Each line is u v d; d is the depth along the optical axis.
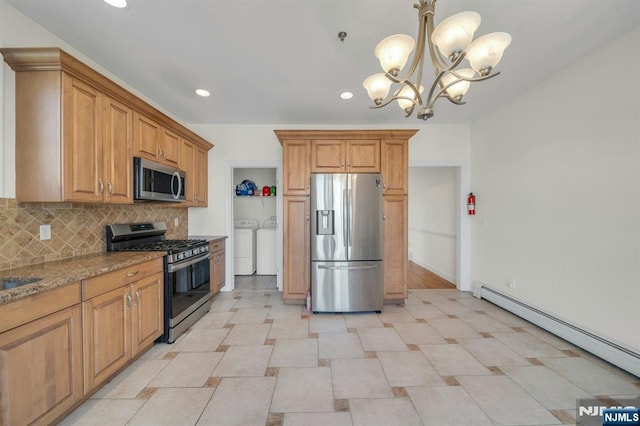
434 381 1.96
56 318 1.47
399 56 1.43
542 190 2.84
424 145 4.18
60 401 1.49
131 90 2.92
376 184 3.32
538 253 2.90
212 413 1.66
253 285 4.53
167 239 3.55
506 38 1.34
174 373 2.05
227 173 4.14
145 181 2.49
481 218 3.89
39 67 1.75
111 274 1.87
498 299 3.45
